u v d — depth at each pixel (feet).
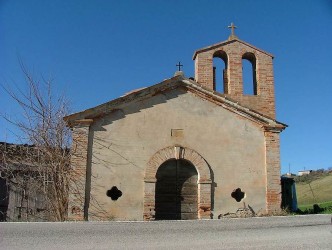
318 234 21.02
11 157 51.60
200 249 18.86
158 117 47.60
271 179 47.52
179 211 46.06
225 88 59.57
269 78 57.98
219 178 46.78
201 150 47.37
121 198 44.50
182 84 49.06
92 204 43.96
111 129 46.37
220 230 21.35
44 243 19.10
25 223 21.80
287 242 19.80
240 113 49.08
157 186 46.37
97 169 45.03
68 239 19.63
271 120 49.11
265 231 21.35
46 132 49.47
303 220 23.58
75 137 45.50
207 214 45.34
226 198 46.29
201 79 57.62
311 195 119.75
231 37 59.52
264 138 48.88
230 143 48.08
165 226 21.66
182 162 47.50
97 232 20.54
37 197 51.19
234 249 18.93
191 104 48.78
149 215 44.29
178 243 19.49
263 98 57.06
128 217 44.06
